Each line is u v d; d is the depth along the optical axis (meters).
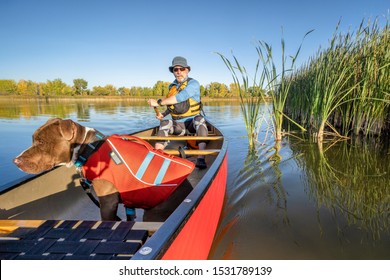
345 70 5.87
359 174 3.69
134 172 1.83
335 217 2.48
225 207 2.73
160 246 1.06
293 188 3.21
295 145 5.77
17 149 5.73
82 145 1.86
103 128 8.70
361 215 2.51
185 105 3.99
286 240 2.12
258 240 2.13
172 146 4.61
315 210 2.62
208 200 1.80
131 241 1.26
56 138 1.77
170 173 1.90
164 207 2.00
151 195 1.86
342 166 4.08
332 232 2.23
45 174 2.29
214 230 2.08
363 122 6.50
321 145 5.68
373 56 5.65
